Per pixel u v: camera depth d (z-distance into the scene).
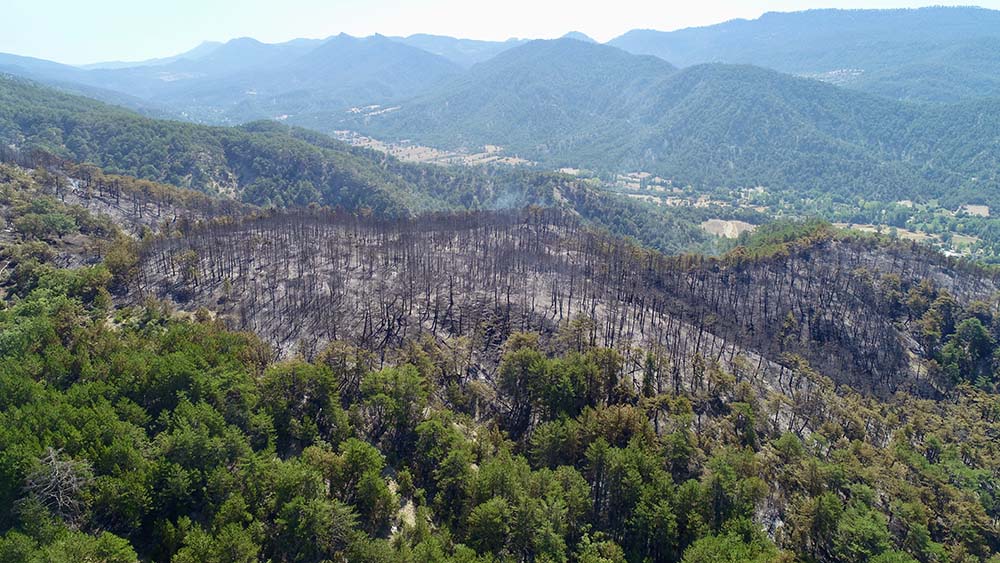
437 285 192.25
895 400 180.88
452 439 109.88
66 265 191.25
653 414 132.12
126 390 105.25
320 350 149.88
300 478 88.81
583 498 97.69
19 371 106.12
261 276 192.25
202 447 90.56
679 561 94.75
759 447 131.38
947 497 121.94
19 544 68.38
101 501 81.69
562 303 187.88
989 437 160.12
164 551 80.62
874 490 117.50
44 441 86.50
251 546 77.50
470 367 151.12
